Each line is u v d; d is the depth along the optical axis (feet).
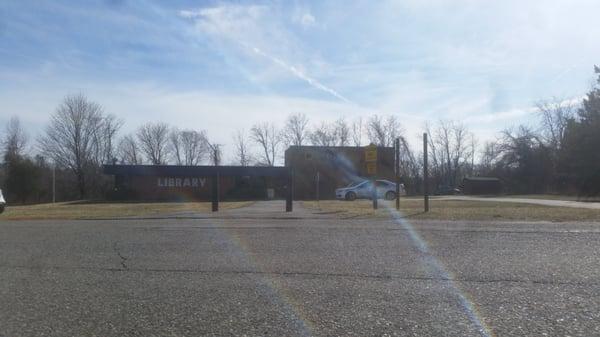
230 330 16.11
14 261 28.45
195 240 36.83
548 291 20.52
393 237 37.68
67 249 32.89
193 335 15.69
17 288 21.97
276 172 159.94
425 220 51.88
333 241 35.81
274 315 17.67
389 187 120.37
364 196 120.26
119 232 42.80
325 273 24.50
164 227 47.06
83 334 15.92
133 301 19.69
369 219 54.29
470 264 26.40
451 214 58.39
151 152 282.56
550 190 200.54
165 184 153.79
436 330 15.85
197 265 26.84
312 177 192.75
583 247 31.89
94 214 67.87
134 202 128.77
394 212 63.46
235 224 49.62
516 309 18.02
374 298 19.76
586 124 145.79
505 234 38.88
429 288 21.26
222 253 30.71
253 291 21.12
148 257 29.45
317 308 18.47
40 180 195.42
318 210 71.05
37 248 33.45
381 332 15.72
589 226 44.19
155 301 19.66
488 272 24.32
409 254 29.78
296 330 16.03
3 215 69.62
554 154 205.46
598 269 24.80
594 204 81.51
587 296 19.67
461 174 275.80
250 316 17.58
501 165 226.79
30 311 18.43
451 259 27.94
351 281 22.74
